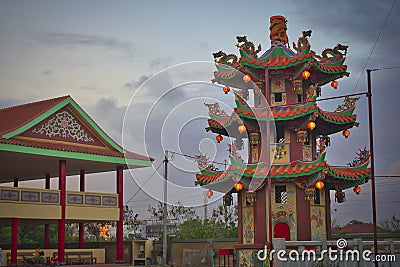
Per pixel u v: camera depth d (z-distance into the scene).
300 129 27.38
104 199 35.88
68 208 33.78
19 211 31.61
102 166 37.69
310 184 26.28
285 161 27.45
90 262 38.69
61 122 34.19
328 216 27.92
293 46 27.61
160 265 39.25
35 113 33.31
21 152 31.45
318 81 29.56
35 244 47.59
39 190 32.69
